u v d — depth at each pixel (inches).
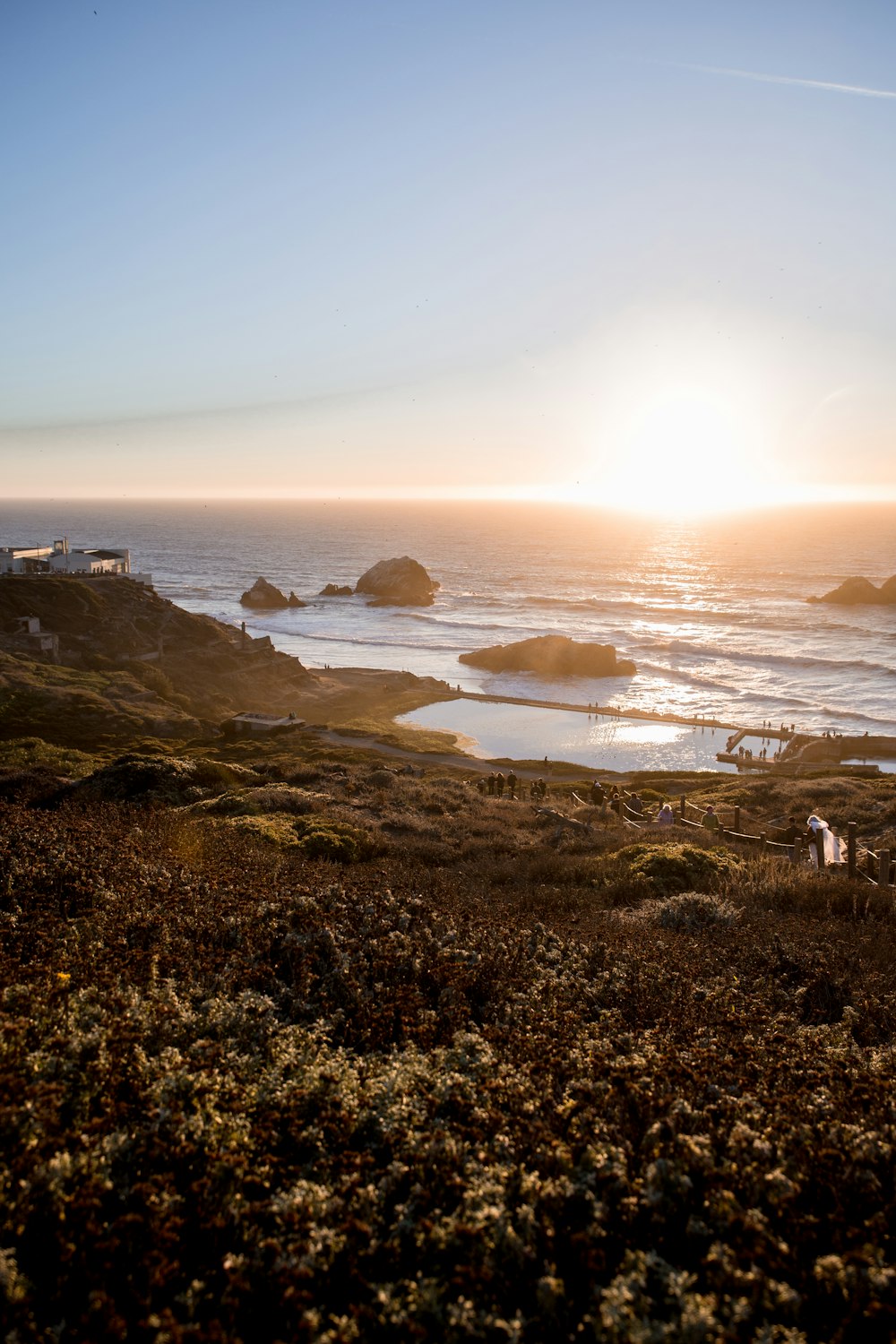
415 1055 281.0
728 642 4645.7
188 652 3120.1
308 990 339.0
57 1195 191.3
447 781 1557.6
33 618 2866.6
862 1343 168.6
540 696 3358.8
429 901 509.7
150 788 1116.5
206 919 402.9
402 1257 193.9
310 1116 246.1
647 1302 177.3
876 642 4608.8
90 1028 272.7
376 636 5027.1
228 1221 199.6
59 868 459.5
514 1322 170.7
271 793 1074.1
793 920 579.5
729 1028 333.4
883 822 1140.5
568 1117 245.3
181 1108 235.8
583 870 766.5
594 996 365.1
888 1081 279.4
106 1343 160.7
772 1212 208.4
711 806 1395.2
